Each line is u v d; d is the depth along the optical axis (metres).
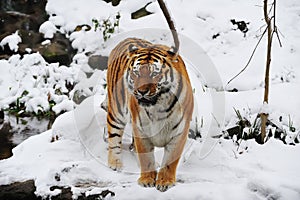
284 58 15.05
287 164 10.18
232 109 12.70
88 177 10.15
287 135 11.66
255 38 16.12
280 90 13.35
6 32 18.95
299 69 14.55
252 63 15.00
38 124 15.23
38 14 19.70
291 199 8.80
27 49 17.70
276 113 12.36
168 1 17.95
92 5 19.12
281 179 9.20
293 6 17.36
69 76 16.80
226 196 9.06
